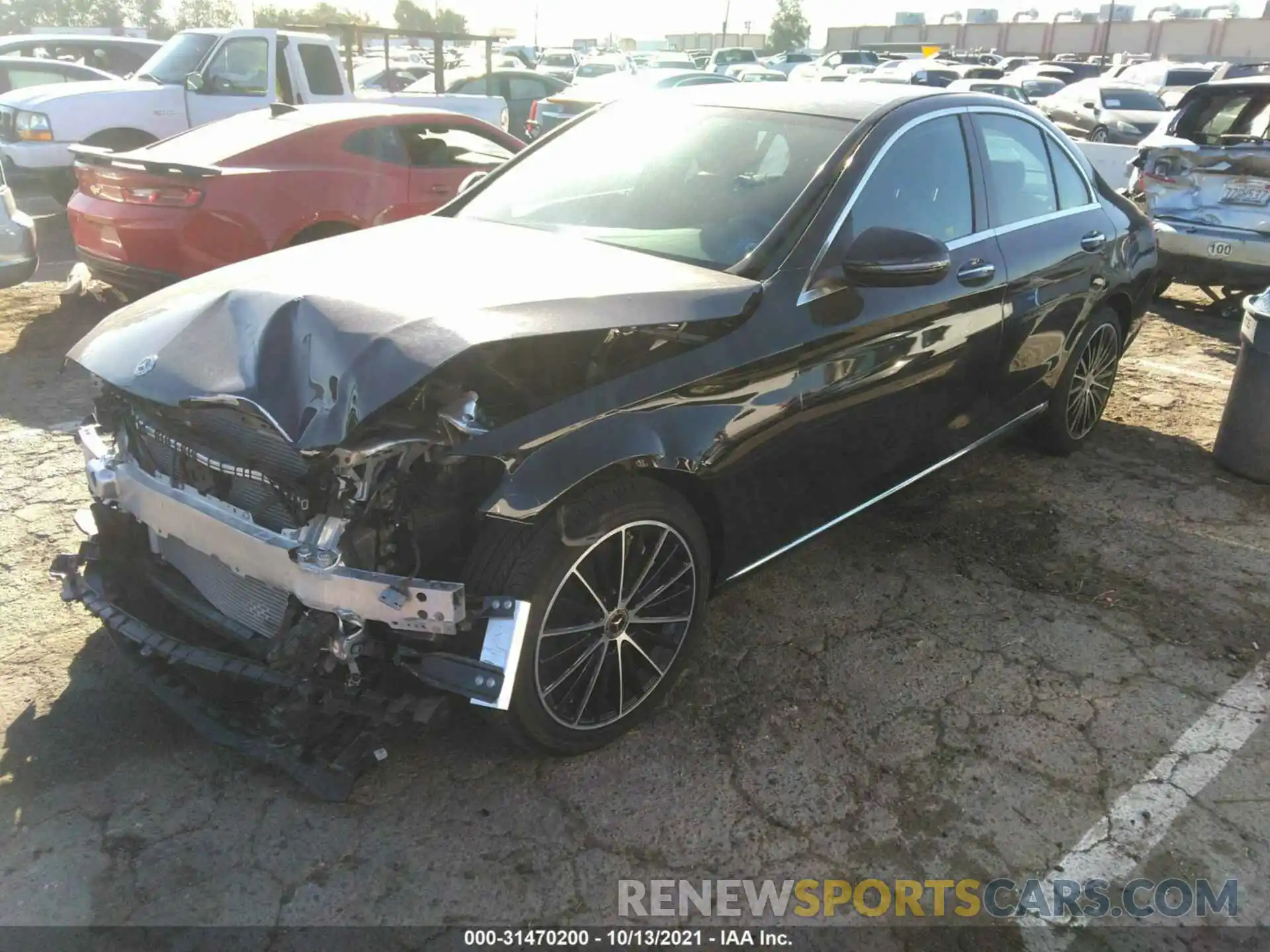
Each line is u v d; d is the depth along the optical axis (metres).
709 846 2.45
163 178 5.54
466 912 2.24
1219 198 6.95
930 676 3.12
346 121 6.35
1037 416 4.48
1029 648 3.29
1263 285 6.89
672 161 3.40
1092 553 3.95
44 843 2.37
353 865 2.35
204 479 2.50
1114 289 4.59
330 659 2.30
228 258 5.73
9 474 4.25
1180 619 3.50
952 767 2.74
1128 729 2.91
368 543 2.25
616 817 2.52
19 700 2.83
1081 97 18.14
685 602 2.81
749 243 2.96
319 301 2.40
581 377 2.48
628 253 3.03
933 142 3.50
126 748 2.68
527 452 2.29
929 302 3.31
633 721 2.78
